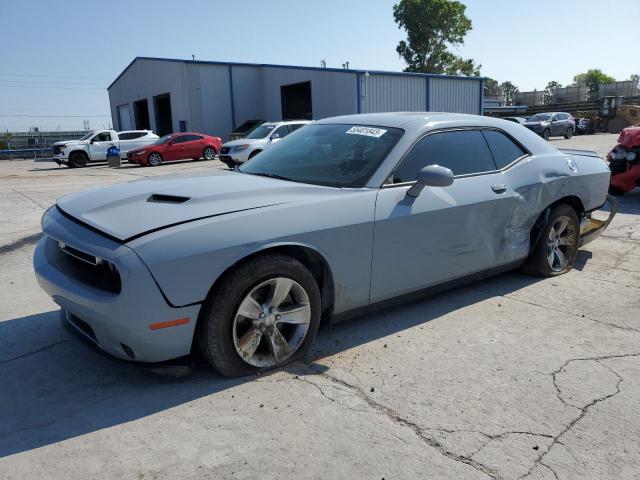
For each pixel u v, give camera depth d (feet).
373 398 9.25
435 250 12.08
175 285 8.55
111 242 8.71
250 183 10.97
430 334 11.93
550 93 176.55
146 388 9.59
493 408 8.95
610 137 102.58
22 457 7.68
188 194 9.95
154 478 7.23
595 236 17.80
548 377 10.00
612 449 7.88
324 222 10.14
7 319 13.07
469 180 12.80
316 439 8.08
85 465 7.50
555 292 14.70
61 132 143.64
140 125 130.41
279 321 10.07
